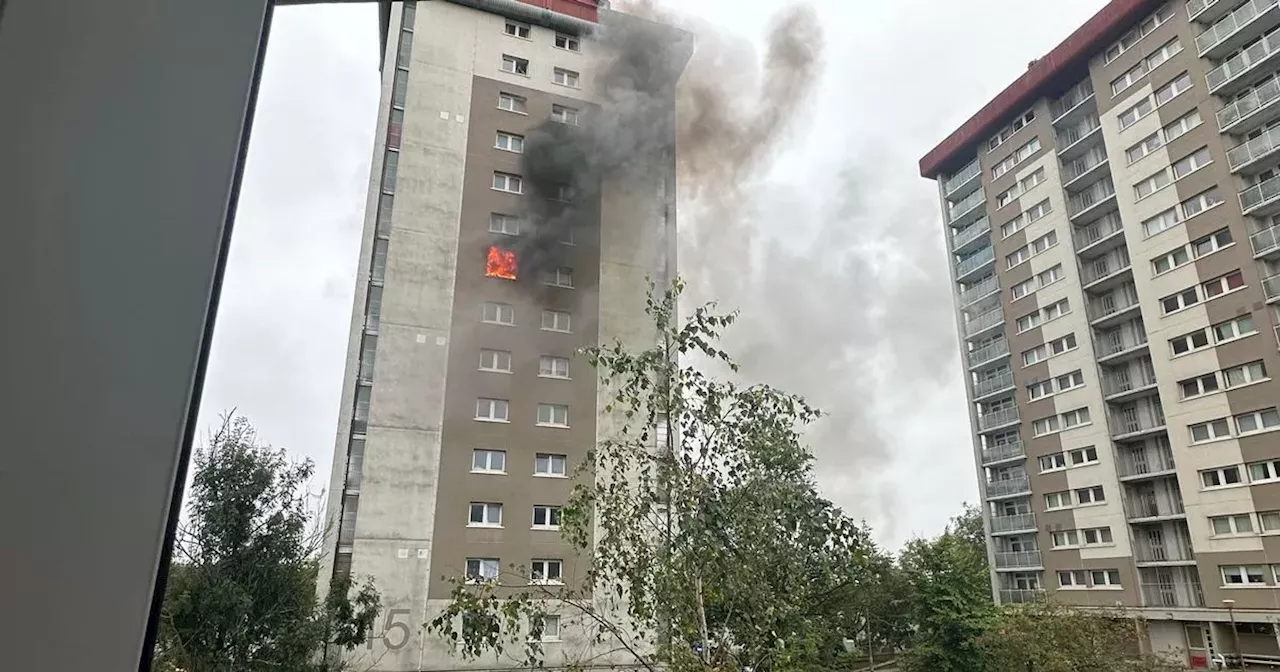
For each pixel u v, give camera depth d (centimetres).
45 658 30
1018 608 929
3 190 32
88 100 36
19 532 30
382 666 787
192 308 37
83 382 33
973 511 2188
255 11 44
